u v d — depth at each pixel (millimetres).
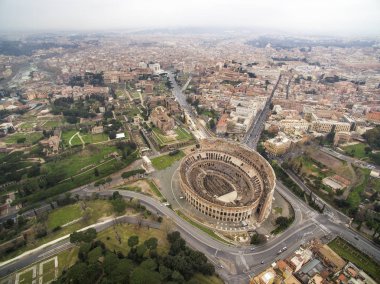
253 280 174625
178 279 177125
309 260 198250
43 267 197750
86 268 178250
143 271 173250
